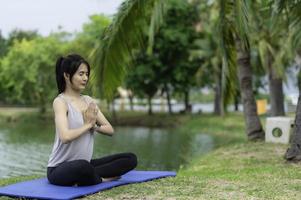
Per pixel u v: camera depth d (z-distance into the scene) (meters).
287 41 22.33
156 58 39.72
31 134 30.27
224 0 13.31
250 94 17.80
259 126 17.77
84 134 7.17
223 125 31.81
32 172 14.62
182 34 38.94
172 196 6.93
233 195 7.08
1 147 22.25
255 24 22.12
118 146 22.75
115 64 12.25
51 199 6.53
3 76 48.88
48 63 43.88
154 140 26.02
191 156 18.62
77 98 7.33
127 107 56.12
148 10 13.41
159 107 55.88
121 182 7.55
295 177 8.87
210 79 40.62
